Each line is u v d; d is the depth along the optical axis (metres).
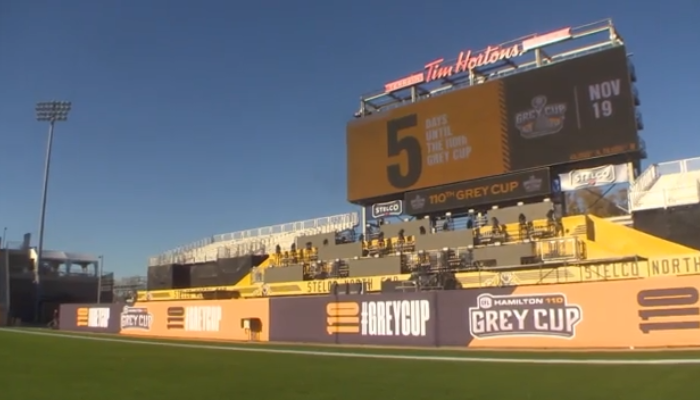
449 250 33.66
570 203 37.59
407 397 11.10
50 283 69.19
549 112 31.86
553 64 32.06
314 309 29.55
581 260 27.66
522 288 22.77
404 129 37.75
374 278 34.44
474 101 34.84
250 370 16.48
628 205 30.81
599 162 31.06
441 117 36.12
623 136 29.25
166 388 12.84
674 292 19.70
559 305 21.88
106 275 72.50
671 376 12.78
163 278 52.97
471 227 35.06
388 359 19.38
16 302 66.25
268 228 57.88
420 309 25.30
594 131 30.20
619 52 29.88
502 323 23.09
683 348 18.98
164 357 21.53
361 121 40.06
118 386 13.27
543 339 22.11
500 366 16.12
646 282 20.27
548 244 29.94
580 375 13.51
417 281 31.11
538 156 32.03
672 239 29.00
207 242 64.12
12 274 66.56
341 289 35.38
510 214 33.19
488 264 31.83
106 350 25.56
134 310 41.75
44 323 61.25
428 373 15.00
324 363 18.41
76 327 47.66
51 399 11.44
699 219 28.42
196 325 36.47
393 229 38.16
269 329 31.66
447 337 24.36
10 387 13.25
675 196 30.42
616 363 15.69
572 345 21.41
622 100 29.52
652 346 19.89
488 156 33.88
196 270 52.06
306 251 43.31
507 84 33.66
